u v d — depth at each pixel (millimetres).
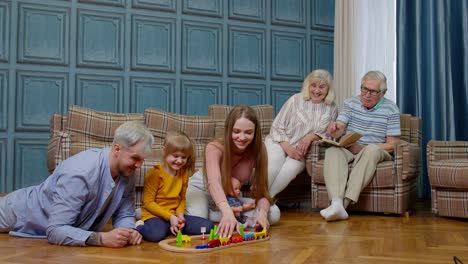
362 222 2572
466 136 3822
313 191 3047
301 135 3141
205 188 2357
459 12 3908
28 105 3725
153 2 4047
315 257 1606
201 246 1711
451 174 2666
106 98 3904
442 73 3850
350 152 3020
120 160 1854
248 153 2322
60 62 3801
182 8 4133
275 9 4418
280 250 1733
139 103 3984
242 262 1522
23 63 3721
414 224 2498
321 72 3219
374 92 3090
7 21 3695
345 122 3160
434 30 3912
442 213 2768
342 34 4355
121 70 3949
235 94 4262
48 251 1684
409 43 4078
